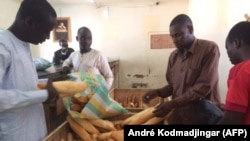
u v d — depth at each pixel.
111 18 4.62
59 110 1.52
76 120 1.20
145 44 4.61
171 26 1.37
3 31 0.98
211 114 1.16
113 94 2.51
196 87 1.28
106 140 1.13
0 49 0.89
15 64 0.96
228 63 2.24
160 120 1.23
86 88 1.11
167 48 4.54
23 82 0.98
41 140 1.08
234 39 0.89
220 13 2.41
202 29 2.78
